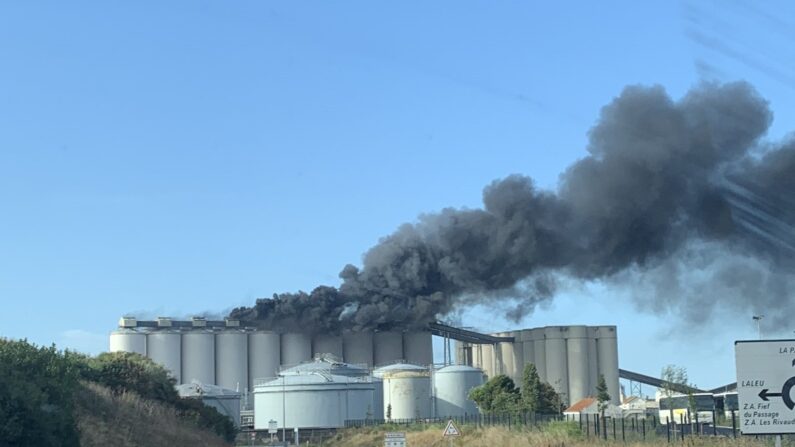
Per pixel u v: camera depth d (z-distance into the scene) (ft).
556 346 450.71
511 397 340.80
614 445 143.23
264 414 360.07
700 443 128.26
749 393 67.56
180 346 436.76
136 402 210.38
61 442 125.59
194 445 207.10
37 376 136.67
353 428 326.03
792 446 105.29
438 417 374.84
